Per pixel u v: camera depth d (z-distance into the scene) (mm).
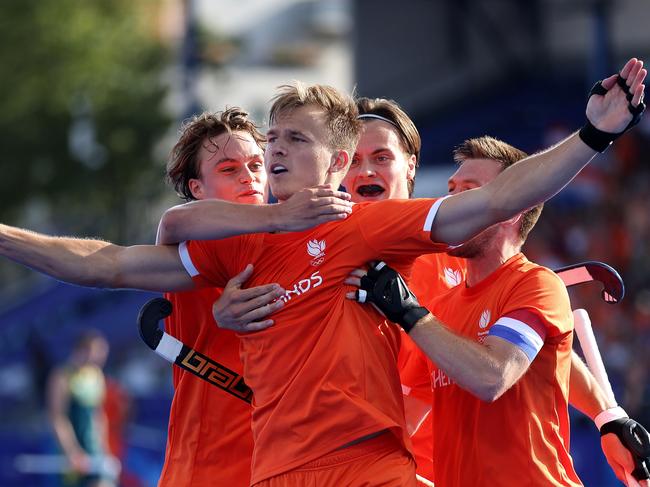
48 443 28828
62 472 27125
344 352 8477
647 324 30625
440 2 42625
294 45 68000
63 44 50094
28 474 28531
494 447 9047
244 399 9781
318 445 8414
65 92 49844
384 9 42688
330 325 8562
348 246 8648
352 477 8352
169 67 51594
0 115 49688
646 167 35750
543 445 9016
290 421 8516
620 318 31516
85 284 9109
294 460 8461
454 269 11609
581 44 40812
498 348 8664
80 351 27094
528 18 41469
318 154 8797
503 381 8523
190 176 10664
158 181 49281
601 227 35312
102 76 50094
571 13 40594
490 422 9070
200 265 9141
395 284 8570
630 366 27875
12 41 50250
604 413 10336
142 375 37531
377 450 8461
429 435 10930
